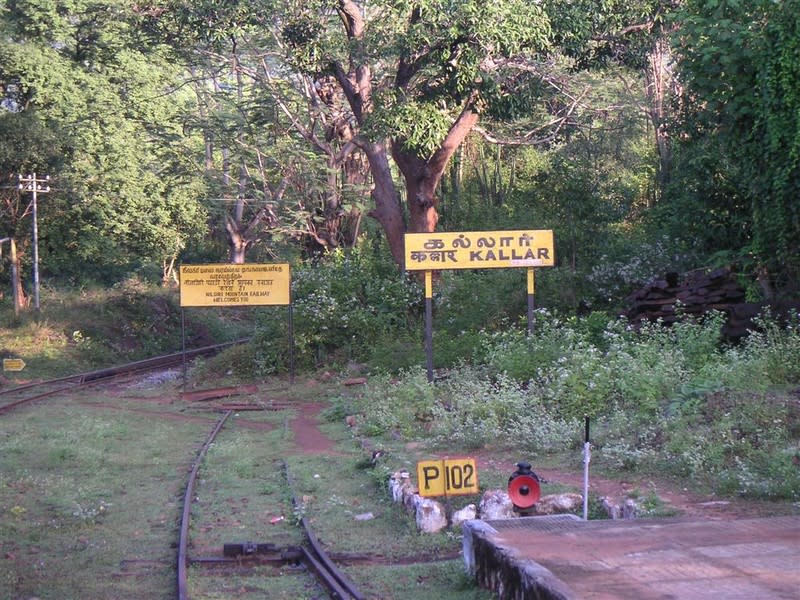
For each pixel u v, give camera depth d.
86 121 46.31
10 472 13.67
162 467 14.58
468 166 41.44
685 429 12.45
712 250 26.27
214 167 49.34
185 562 8.71
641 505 9.52
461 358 22.48
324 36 29.83
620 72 38.12
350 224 44.16
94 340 42.53
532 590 6.20
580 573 6.26
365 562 9.02
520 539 7.39
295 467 14.19
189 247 61.88
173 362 39.72
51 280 51.38
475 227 35.25
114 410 23.38
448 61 27.91
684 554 6.75
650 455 11.93
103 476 13.63
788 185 18.45
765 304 19.30
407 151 29.86
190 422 21.17
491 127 37.28
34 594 7.79
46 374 35.78
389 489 11.65
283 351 29.06
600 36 29.52
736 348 16.92
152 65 48.53
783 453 10.88
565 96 33.00
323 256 41.38
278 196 43.72
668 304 22.84
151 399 26.34
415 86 29.44
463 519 9.96
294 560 9.09
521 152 42.38
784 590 5.76
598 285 28.91
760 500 9.84
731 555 6.69
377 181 32.88
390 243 33.03
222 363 29.84
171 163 45.03
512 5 26.02
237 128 40.78
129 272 56.31
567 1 28.05
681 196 27.00
